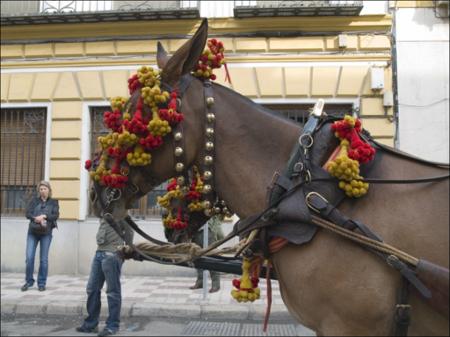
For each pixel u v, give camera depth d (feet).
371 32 32.01
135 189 7.03
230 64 32.58
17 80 34.45
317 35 32.30
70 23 33.81
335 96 31.89
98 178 7.06
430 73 31.60
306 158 6.16
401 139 31.30
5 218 34.09
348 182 5.89
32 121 34.68
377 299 5.49
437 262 5.57
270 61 32.40
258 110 6.93
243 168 6.66
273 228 6.10
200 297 25.38
